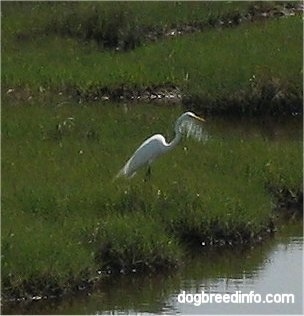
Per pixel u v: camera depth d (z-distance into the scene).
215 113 58.88
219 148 48.03
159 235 38.72
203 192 41.97
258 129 57.41
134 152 45.62
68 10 71.81
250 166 45.81
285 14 77.69
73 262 36.47
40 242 36.81
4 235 36.78
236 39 69.06
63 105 56.12
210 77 61.16
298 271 39.50
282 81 59.56
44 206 39.62
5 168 42.91
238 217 41.22
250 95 58.91
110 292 37.09
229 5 76.06
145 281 37.97
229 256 40.53
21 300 35.47
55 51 66.31
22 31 69.19
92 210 40.00
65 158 44.97
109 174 43.16
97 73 61.28
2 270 35.50
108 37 69.38
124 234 38.34
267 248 41.38
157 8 73.50
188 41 68.50
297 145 50.75
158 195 41.16
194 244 40.50
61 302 36.00
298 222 43.53
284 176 45.41
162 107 58.59
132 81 60.62
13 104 55.69
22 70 60.72
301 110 59.03
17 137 48.12
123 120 52.59
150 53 65.94
